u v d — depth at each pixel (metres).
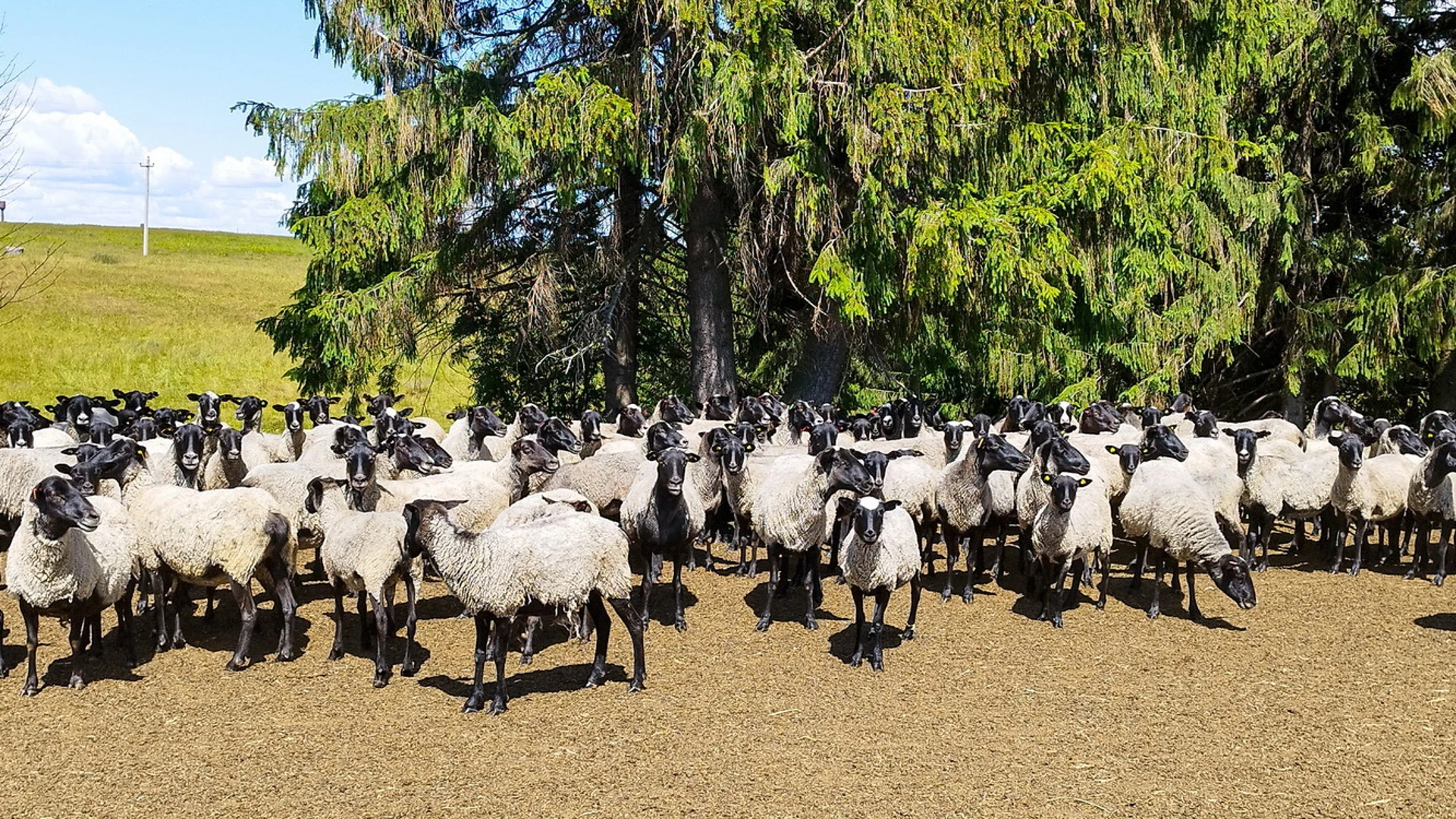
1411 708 9.63
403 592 13.48
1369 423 19.73
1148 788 7.95
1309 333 27.75
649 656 11.02
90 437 14.55
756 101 19.06
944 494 12.88
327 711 9.37
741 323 27.94
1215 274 26.61
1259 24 25.05
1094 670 10.62
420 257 22.20
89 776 8.02
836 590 13.73
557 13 23.27
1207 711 9.54
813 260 21.47
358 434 14.16
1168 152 22.75
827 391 24.55
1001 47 20.55
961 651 11.18
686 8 18.91
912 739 8.84
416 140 20.73
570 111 19.86
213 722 9.09
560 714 9.36
